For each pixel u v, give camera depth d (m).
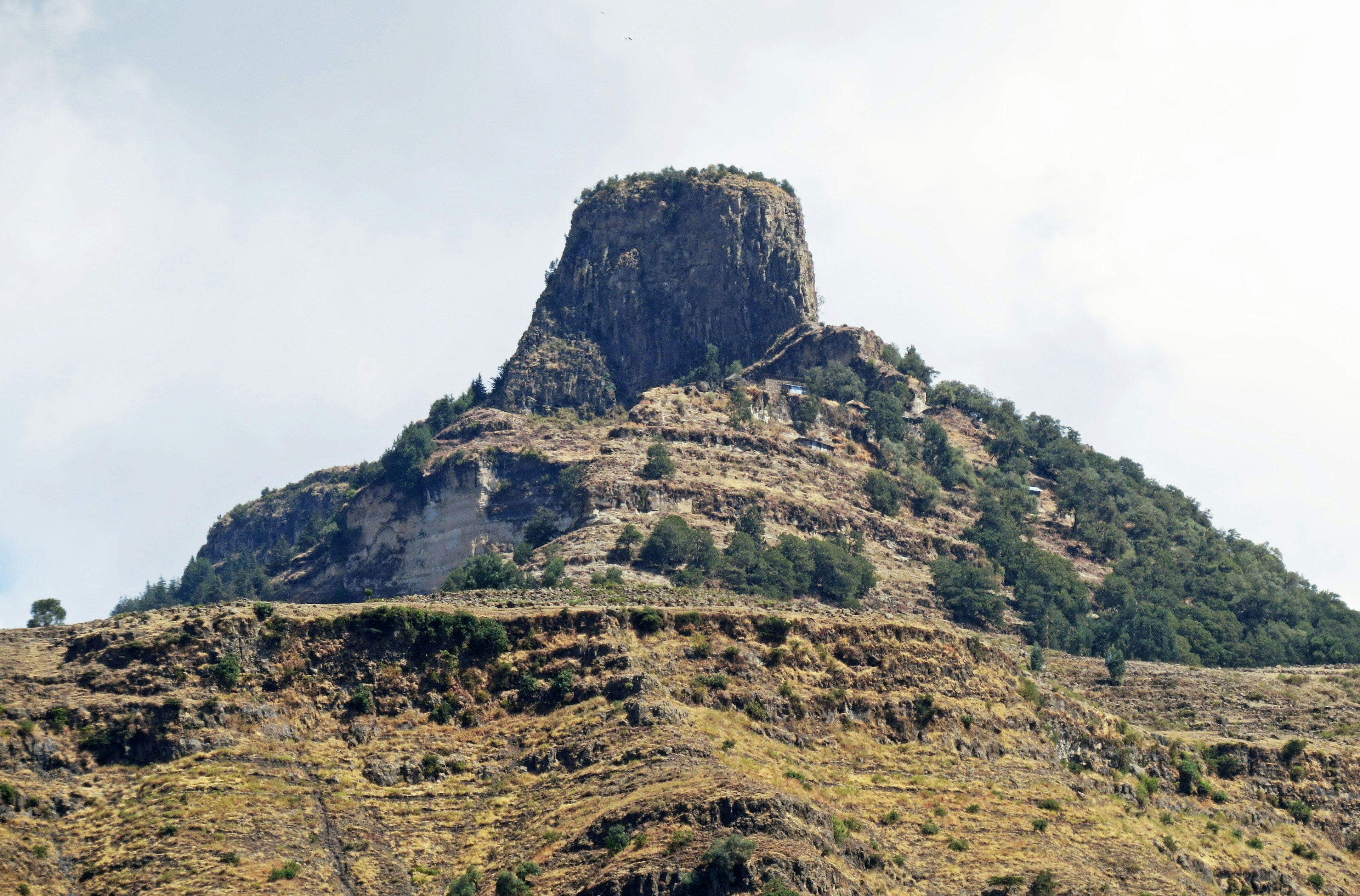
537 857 179.88
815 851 173.00
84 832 182.38
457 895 175.75
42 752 192.88
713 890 164.12
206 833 180.12
